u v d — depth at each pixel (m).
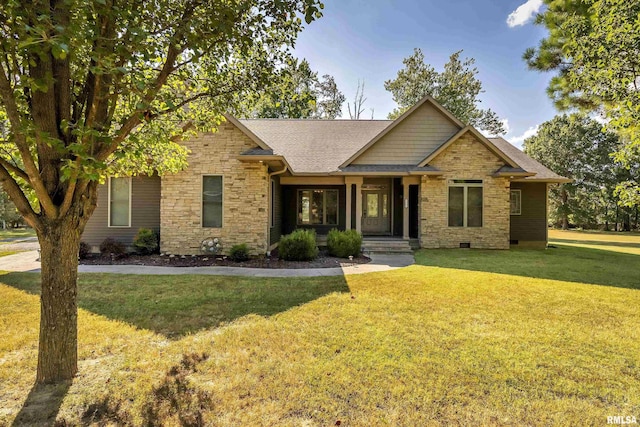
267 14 3.50
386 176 13.93
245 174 10.65
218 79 4.21
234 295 6.12
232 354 3.68
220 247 10.64
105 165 2.64
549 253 12.54
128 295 6.10
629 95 5.84
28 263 9.67
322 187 15.51
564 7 8.37
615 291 6.55
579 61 6.81
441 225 13.30
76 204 3.12
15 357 3.58
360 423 2.54
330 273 8.38
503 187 13.22
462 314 5.07
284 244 10.41
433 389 3.00
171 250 10.77
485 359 3.59
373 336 4.19
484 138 13.10
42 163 3.01
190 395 2.89
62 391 2.94
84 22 2.50
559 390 3.02
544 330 4.44
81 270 8.73
